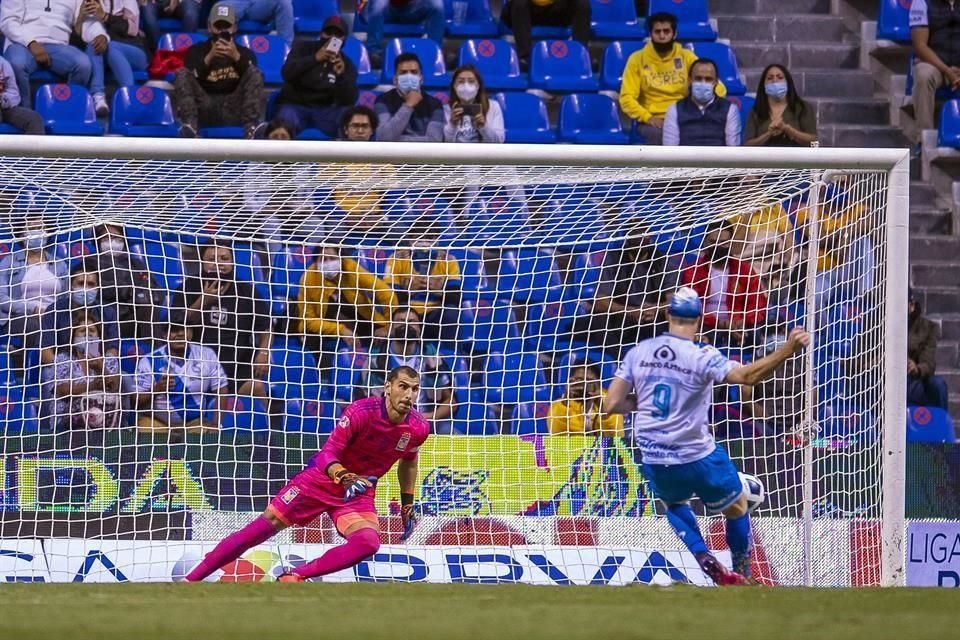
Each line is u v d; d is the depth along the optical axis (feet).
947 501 94.58
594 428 97.91
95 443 89.25
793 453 88.28
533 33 153.79
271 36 147.95
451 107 130.93
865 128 148.46
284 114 130.72
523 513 91.56
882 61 155.43
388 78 145.48
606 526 91.40
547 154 81.05
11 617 47.11
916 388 116.26
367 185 86.33
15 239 88.89
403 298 97.76
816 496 87.56
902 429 81.41
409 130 130.62
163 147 78.48
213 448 90.43
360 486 78.43
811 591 55.36
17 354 94.58
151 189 85.66
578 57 150.41
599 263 98.37
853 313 86.89
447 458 91.91
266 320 96.84
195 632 45.09
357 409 80.33
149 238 95.76
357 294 96.43
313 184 85.30
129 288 95.91
